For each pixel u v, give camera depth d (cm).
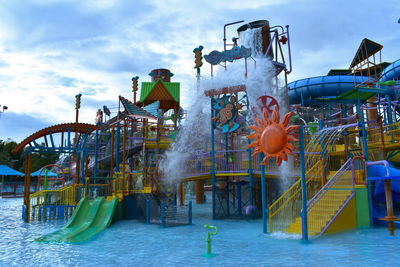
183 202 3067
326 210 1380
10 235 1468
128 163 2795
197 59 2691
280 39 2394
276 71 2303
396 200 1670
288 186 1934
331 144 2162
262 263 898
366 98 1731
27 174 2030
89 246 1190
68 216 2045
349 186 1498
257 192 2030
